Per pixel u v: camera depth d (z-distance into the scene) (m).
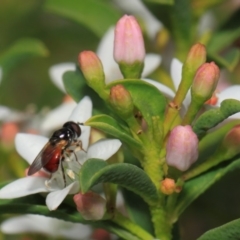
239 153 0.20
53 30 0.30
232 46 0.26
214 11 0.26
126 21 0.20
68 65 0.24
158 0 0.23
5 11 0.30
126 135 0.19
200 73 0.19
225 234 0.19
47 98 0.29
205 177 0.20
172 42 0.26
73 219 0.20
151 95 0.20
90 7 0.26
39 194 0.20
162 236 0.20
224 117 0.19
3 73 0.26
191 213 0.26
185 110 0.20
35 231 0.24
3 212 0.20
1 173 0.25
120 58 0.20
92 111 0.21
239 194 0.25
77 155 0.20
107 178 0.18
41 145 0.20
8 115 0.26
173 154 0.19
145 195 0.20
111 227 0.20
